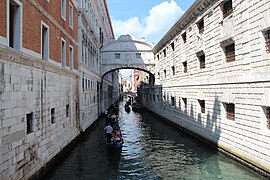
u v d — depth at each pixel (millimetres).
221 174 10500
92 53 26672
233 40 12492
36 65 9719
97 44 30891
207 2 15148
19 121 8094
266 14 9797
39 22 10344
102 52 35906
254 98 10578
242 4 11500
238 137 11906
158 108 33094
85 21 21375
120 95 102125
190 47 19359
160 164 12344
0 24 7102
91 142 17594
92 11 26969
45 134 10633
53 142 11789
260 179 9727
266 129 10039
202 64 17469
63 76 14023
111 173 11078
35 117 9531
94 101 26766
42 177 10102
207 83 15703
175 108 24188
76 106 17656
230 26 12727
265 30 10125
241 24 11641
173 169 11516
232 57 13031
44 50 11430
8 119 7375
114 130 16781
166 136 19828
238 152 11906
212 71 15102
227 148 13062
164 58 29703
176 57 23844
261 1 10086
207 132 15922
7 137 7273
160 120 30797
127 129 24141
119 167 11938
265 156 9820
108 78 46812
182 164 12211
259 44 10336
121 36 36094
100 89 34188
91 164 12406
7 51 7289
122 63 35875
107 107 44250
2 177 6906
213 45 14852
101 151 15023
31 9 9484
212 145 15109
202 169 11312
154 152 14727
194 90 18359
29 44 9250
